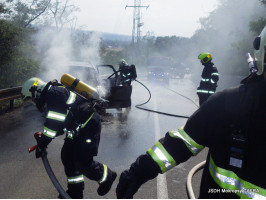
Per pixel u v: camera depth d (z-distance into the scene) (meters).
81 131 2.96
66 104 2.82
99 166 3.15
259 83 1.06
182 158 1.22
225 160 1.08
